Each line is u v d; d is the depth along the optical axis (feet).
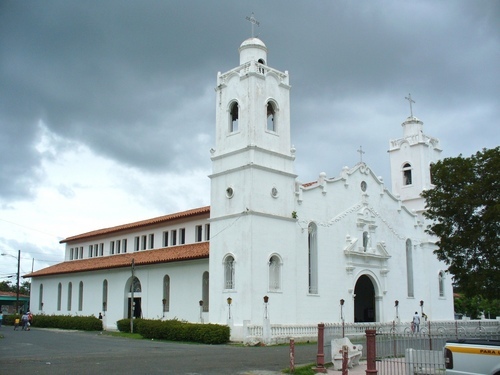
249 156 117.70
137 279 160.86
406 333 85.81
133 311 151.33
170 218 159.02
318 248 128.98
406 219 159.22
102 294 172.96
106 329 164.14
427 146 171.73
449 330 132.26
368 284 155.33
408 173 173.68
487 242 94.73
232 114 128.16
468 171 97.60
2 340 113.70
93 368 63.16
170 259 142.41
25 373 57.93
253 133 119.24
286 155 124.47
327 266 130.31
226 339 109.09
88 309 178.40
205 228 149.38
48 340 113.91
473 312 228.63
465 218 98.32
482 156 97.04
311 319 123.13
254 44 127.54
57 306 196.54
